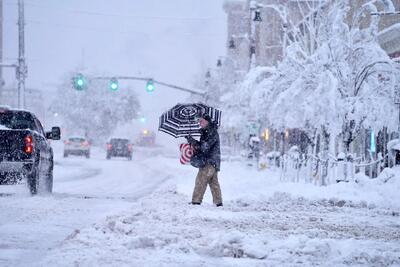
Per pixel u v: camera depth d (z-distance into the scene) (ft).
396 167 132.36
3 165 102.47
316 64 153.79
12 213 77.00
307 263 47.21
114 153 360.28
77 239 55.06
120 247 51.21
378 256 48.49
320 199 103.86
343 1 156.04
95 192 124.98
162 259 46.83
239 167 253.24
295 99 157.17
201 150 89.61
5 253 49.85
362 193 110.93
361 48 153.17
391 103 145.69
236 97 192.95
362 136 189.57
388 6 150.41
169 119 97.19
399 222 76.43
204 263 46.14
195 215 74.08
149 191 130.72
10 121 114.73
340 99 145.79
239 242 53.42
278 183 144.66
